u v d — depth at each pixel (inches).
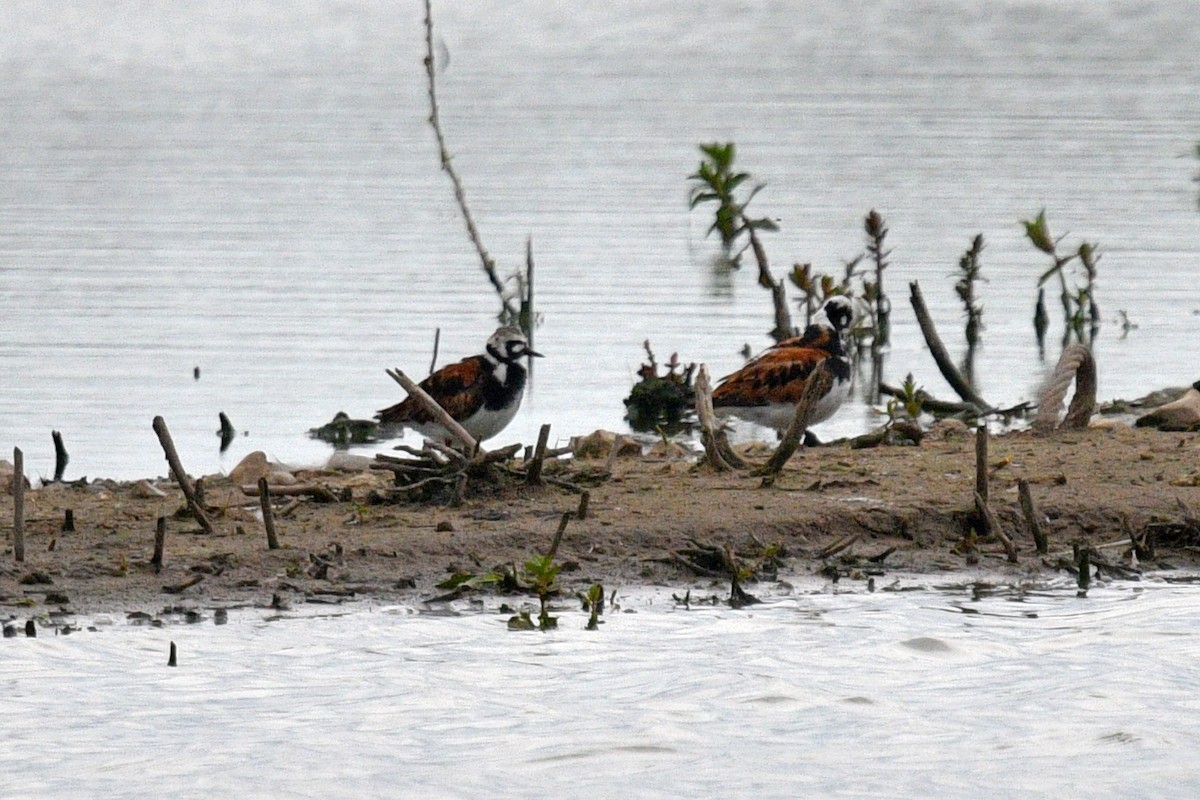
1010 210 1911.9
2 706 572.1
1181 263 1690.5
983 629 670.5
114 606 669.9
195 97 2942.9
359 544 738.2
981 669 628.4
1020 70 3169.3
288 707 578.6
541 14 4493.1
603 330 1428.4
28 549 726.5
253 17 4411.9
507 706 583.8
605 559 741.3
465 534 751.7
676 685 602.2
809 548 767.1
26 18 4244.6
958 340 1423.5
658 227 1866.4
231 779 522.0
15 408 1160.2
